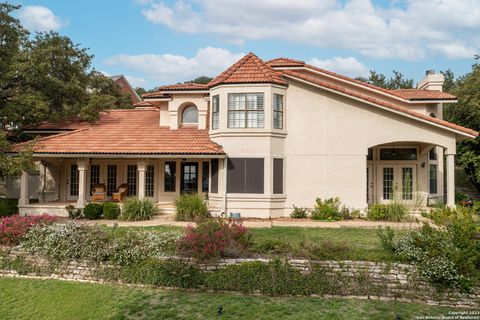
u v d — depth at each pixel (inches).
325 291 367.9
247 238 460.1
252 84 759.7
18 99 815.1
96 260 427.5
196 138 808.3
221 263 399.5
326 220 716.7
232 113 767.1
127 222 686.5
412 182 861.2
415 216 716.0
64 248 446.0
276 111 768.9
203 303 350.3
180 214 710.5
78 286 402.0
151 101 903.7
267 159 749.9
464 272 361.4
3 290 396.8
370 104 746.8
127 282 407.5
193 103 880.9
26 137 920.9
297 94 778.2
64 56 953.5
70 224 496.1
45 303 361.7
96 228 486.9
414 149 867.4
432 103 916.6
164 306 345.4
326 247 415.2
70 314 336.5
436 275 357.4
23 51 842.8
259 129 752.3
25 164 676.1
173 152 741.3
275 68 912.3
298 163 771.4
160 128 882.1
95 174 901.2
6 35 855.1
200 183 856.9
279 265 383.6
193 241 410.6
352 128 757.9
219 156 744.3
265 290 370.3
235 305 344.5
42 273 439.5
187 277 388.2
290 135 776.9
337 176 758.5
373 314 326.3
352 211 741.3
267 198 744.3
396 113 738.2
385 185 877.8
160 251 428.8
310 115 771.4
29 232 478.3
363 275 374.0
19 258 450.9
